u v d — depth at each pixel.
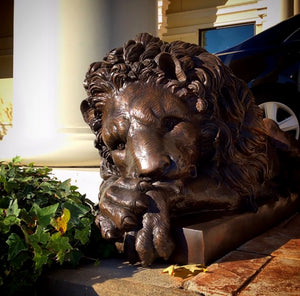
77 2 3.09
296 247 1.87
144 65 1.75
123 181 1.65
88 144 3.07
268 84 4.20
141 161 1.60
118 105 1.76
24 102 3.19
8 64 9.57
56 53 3.10
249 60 4.35
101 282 1.47
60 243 1.52
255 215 2.06
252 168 2.11
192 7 8.46
